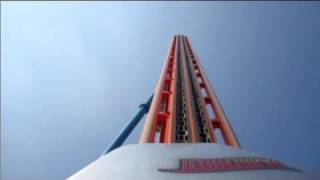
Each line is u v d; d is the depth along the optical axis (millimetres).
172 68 98562
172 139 45719
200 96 72438
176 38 151375
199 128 52281
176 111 58906
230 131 60125
